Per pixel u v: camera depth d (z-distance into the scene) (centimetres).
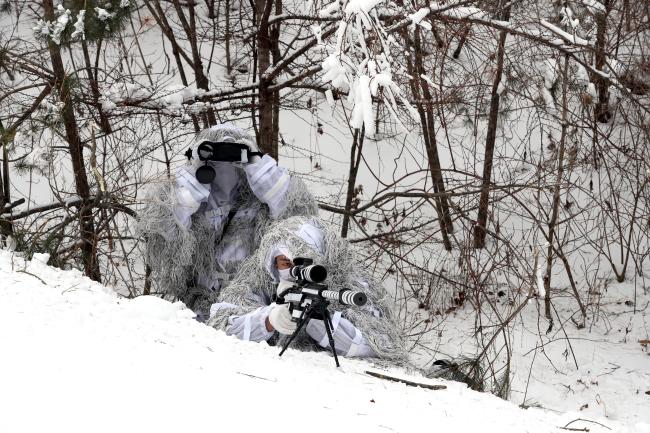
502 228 1316
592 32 1191
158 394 373
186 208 748
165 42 1800
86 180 970
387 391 472
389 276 1223
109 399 359
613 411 847
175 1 1313
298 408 388
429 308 1129
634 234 1273
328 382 462
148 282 909
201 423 347
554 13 1147
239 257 769
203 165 765
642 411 851
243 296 681
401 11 934
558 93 1195
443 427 404
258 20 1290
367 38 822
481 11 972
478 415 449
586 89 1147
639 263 1264
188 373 412
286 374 457
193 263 775
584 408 858
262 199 761
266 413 372
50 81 978
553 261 1280
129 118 1096
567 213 1349
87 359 404
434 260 1240
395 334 671
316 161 1551
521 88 1167
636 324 1102
